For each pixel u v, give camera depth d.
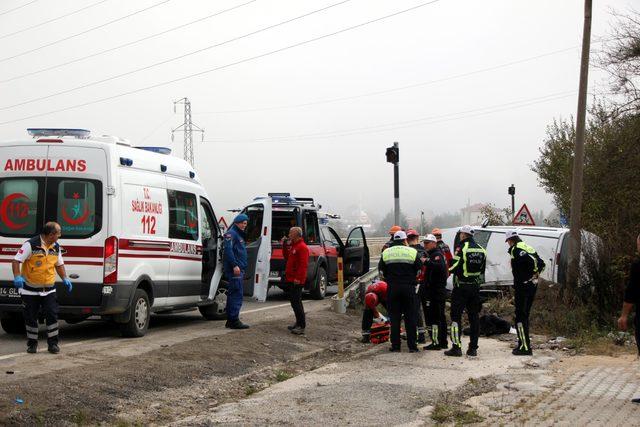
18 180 11.13
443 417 7.32
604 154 20.97
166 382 8.52
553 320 14.12
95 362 9.10
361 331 13.82
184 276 12.86
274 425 7.03
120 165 11.22
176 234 12.65
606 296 14.58
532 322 14.26
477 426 6.97
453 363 10.52
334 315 15.25
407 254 11.56
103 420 7.07
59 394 7.38
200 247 13.48
